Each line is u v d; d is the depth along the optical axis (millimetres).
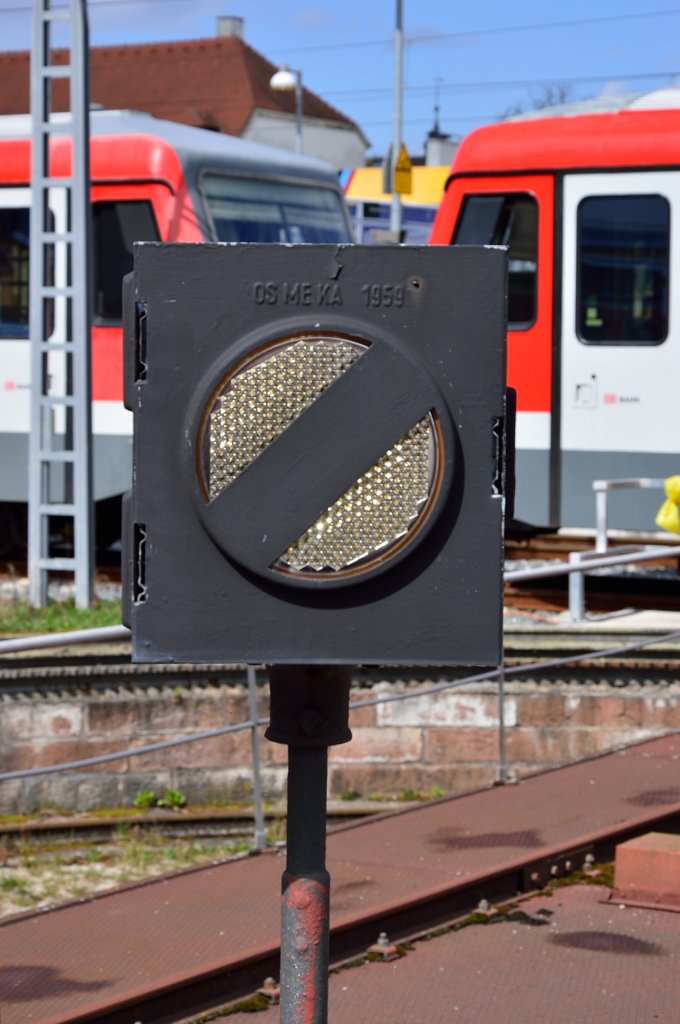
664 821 8117
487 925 6664
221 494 2516
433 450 2523
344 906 6465
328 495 2520
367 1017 5535
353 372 2523
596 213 15602
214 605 2551
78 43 14617
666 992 5797
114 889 7062
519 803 8438
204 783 11477
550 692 11477
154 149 16578
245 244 2551
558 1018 5512
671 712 11383
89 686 11273
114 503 19125
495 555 2543
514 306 15945
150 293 2551
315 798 2746
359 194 33438
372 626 2543
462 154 16109
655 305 15430
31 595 14719
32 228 14883
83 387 14656
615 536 16953
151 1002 5543
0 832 10781
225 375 2520
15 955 6047
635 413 15555
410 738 11609
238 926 6441
